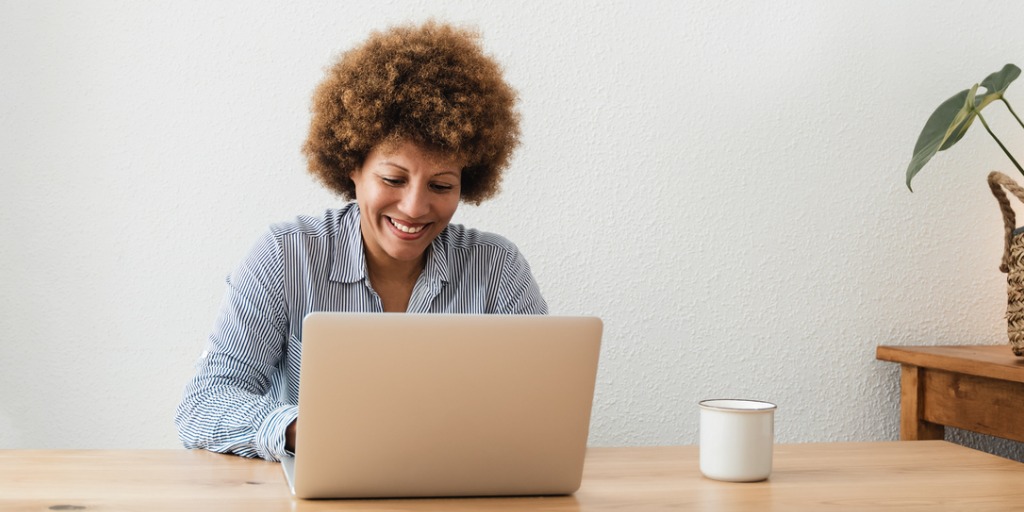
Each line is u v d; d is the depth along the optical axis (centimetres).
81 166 186
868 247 215
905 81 215
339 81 142
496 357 97
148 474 107
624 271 204
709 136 208
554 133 201
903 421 207
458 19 197
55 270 186
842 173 214
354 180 148
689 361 208
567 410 100
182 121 190
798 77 211
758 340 211
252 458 119
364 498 100
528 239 200
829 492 105
